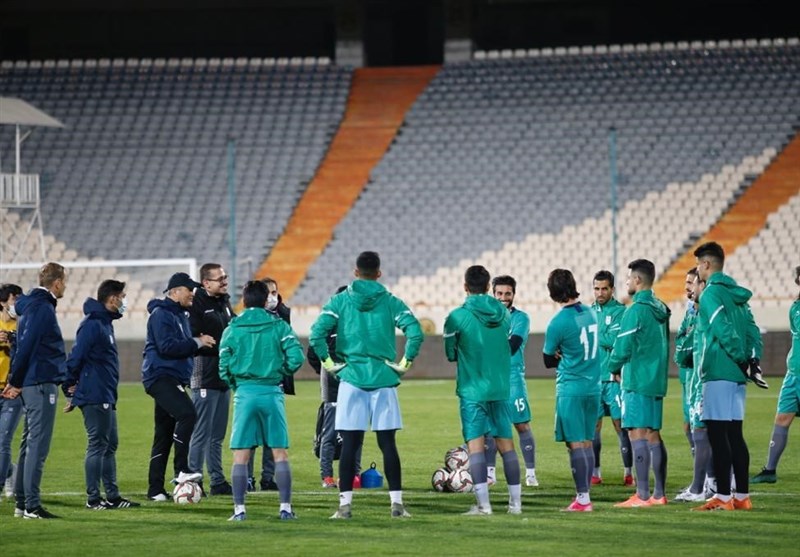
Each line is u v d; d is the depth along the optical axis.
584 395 21.50
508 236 70.69
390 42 88.62
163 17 88.19
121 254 72.19
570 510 21.55
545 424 38.75
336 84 82.31
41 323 21.23
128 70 83.94
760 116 75.19
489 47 87.75
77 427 38.88
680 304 64.69
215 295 24.41
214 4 85.38
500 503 22.89
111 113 80.75
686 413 24.73
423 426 38.22
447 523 20.20
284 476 20.92
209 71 83.88
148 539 19.03
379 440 20.98
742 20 86.12
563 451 31.69
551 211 71.81
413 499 23.53
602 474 27.53
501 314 21.27
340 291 23.02
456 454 24.84
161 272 71.12
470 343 21.17
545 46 87.25
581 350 21.55
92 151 78.25
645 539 18.55
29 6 85.81
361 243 71.38
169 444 23.97
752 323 21.66
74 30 88.38
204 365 24.22
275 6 85.31
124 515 21.64
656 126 75.44
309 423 40.25
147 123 80.12
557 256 69.31
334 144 78.06
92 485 22.50
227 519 20.98
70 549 18.25
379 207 73.50
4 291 25.09
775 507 21.73
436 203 73.19
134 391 54.53
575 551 17.61
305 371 62.25
